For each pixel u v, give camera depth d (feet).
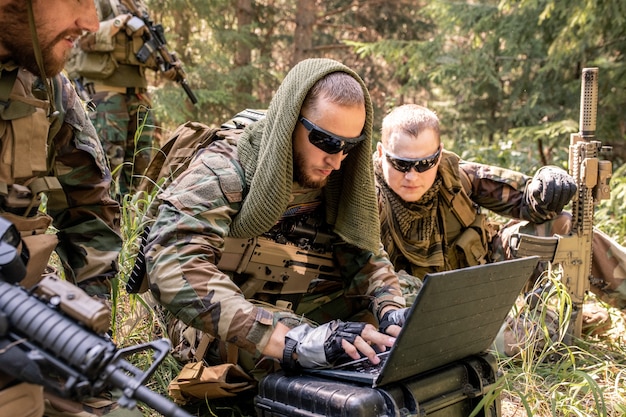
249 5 36.50
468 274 6.32
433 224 11.01
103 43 15.67
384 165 10.48
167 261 7.30
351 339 7.00
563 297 9.40
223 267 8.23
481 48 28.40
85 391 5.00
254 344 7.11
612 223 17.49
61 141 7.39
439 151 10.25
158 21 33.55
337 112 7.55
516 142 26.14
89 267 7.75
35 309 5.03
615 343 11.42
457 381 7.24
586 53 25.16
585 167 10.75
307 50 38.75
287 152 7.61
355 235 8.58
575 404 8.51
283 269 8.71
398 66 32.04
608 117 24.81
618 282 11.19
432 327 6.42
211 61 33.37
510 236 11.54
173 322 9.06
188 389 7.83
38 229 6.59
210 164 7.89
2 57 6.25
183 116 30.53
